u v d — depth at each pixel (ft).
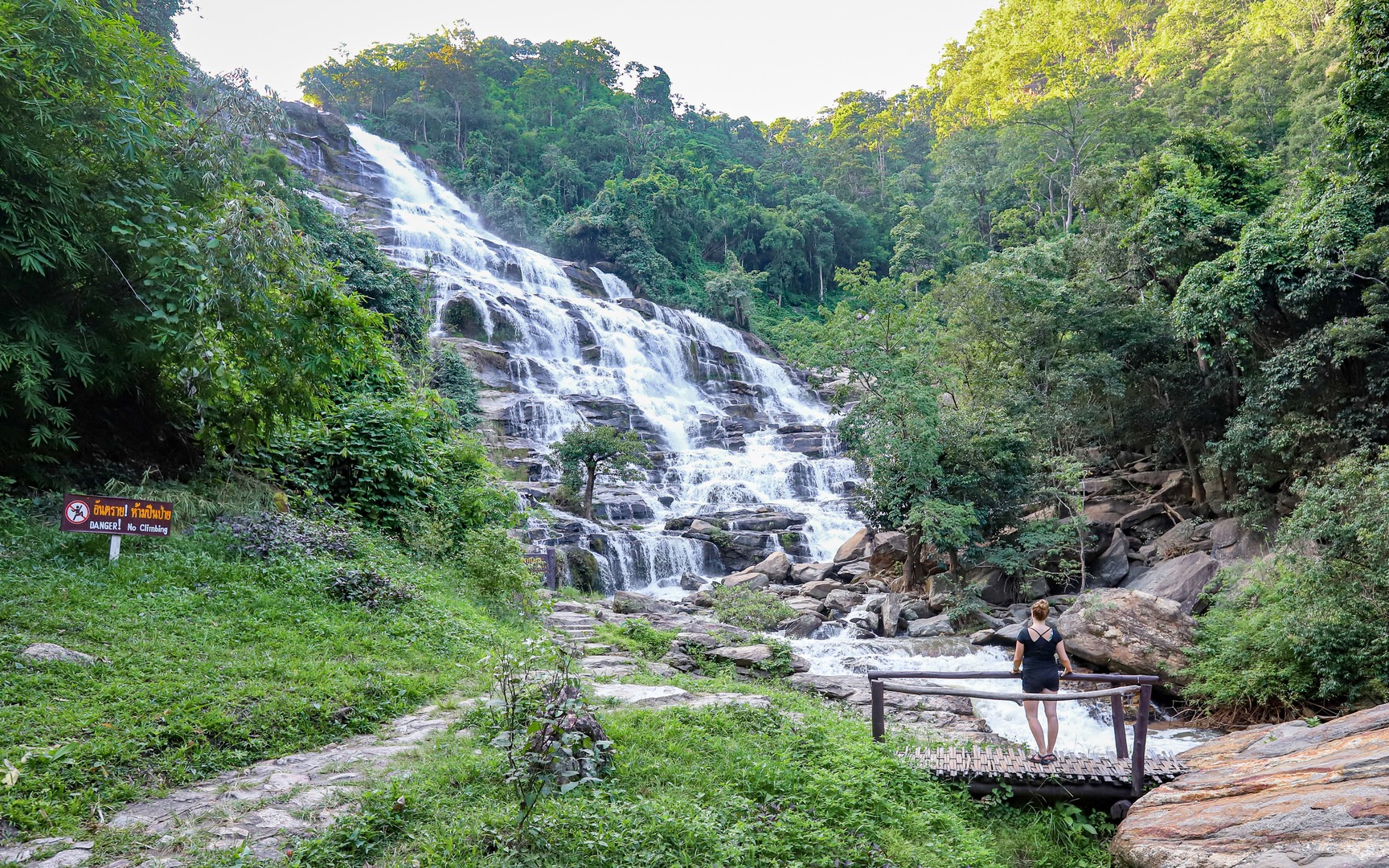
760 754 26.71
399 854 17.88
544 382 140.15
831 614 75.51
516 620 46.42
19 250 30.53
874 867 21.27
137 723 21.74
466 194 241.76
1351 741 27.99
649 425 136.36
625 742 25.45
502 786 21.20
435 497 56.29
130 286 34.22
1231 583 64.49
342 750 23.44
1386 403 74.33
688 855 19.20
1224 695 50.67
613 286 215.92
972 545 79.25
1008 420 88.17
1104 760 30.71
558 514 90.38
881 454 83.76
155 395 41.47
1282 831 21.50
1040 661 30.14
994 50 320.70
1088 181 119.85
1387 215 76.64
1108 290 99.66
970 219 242.99
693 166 283.38
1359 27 58.65
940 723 45.60
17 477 34.81
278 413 43.68
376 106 284.00
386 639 33.01
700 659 51.21
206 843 17.35
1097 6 293.84
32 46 30.25
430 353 113.39
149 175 36.14
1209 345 85.51
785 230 273.54
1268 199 105.40
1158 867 22.86
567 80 336.49
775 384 180.34
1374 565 46.55
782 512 107.34
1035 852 26.84
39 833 17.01
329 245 114.83
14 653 23.34
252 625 30.25
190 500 38.22
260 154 114.52
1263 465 81.82
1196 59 251.80
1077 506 82.48
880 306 88.79
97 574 30.40
